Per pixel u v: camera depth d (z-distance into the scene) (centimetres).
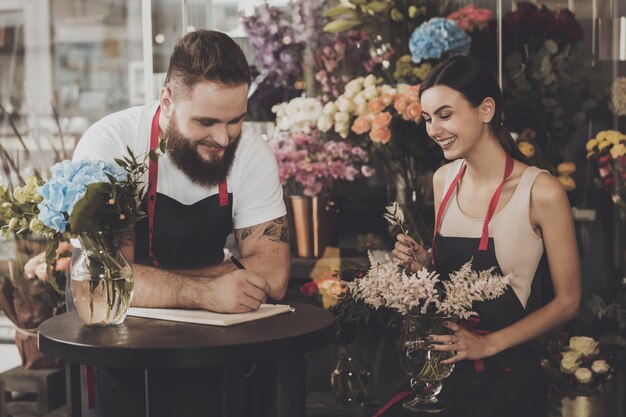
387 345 327
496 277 215
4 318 383
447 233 265
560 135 350
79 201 190
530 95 344
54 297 363
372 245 349
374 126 326
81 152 243
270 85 355
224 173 239
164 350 178
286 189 348
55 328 202
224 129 224
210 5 365
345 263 342
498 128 260
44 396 367
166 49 372
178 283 219
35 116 386
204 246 256
